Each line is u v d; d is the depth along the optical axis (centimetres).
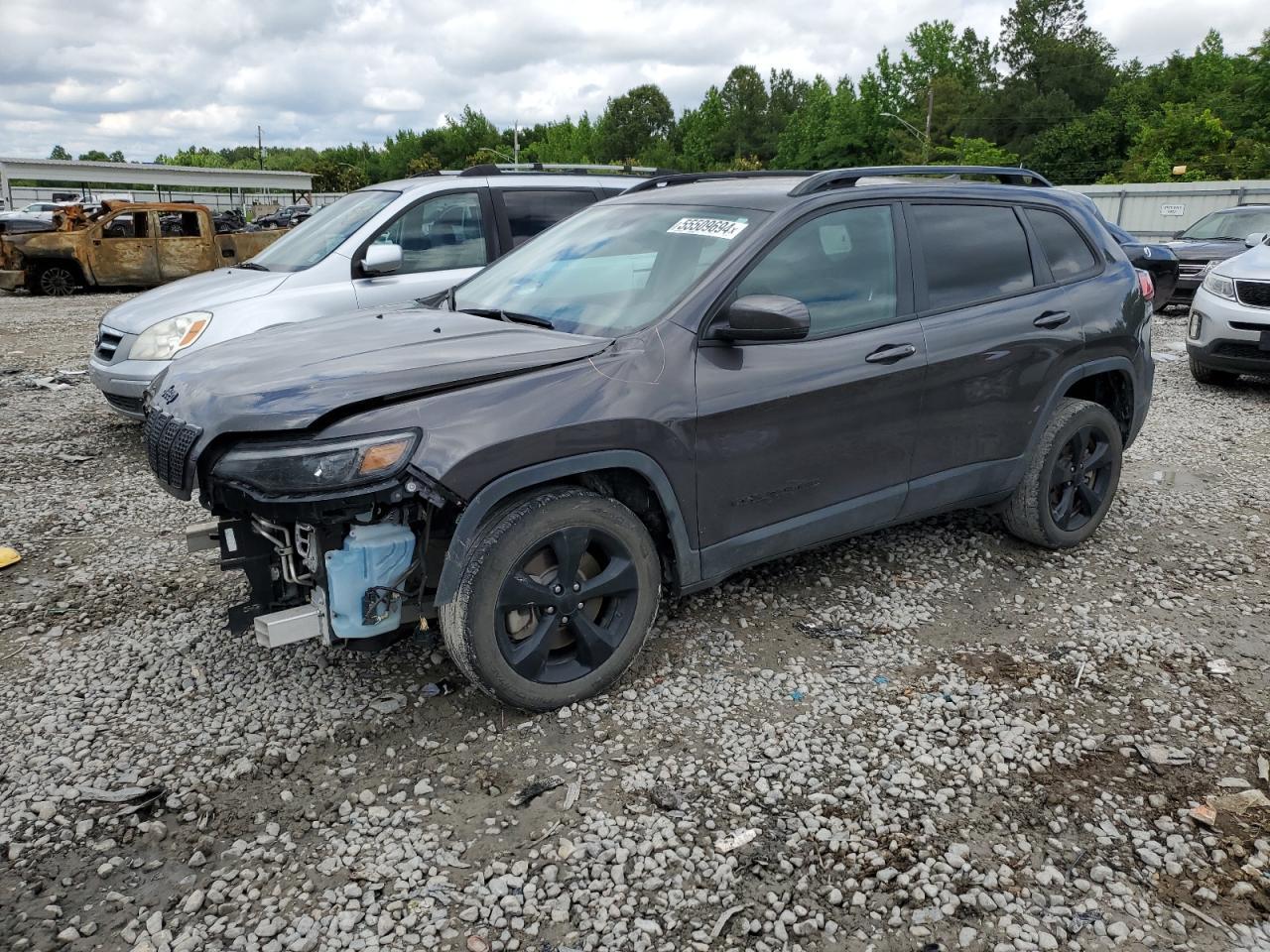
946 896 251
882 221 400
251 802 285
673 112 13125
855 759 310
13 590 433
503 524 304
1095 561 473
